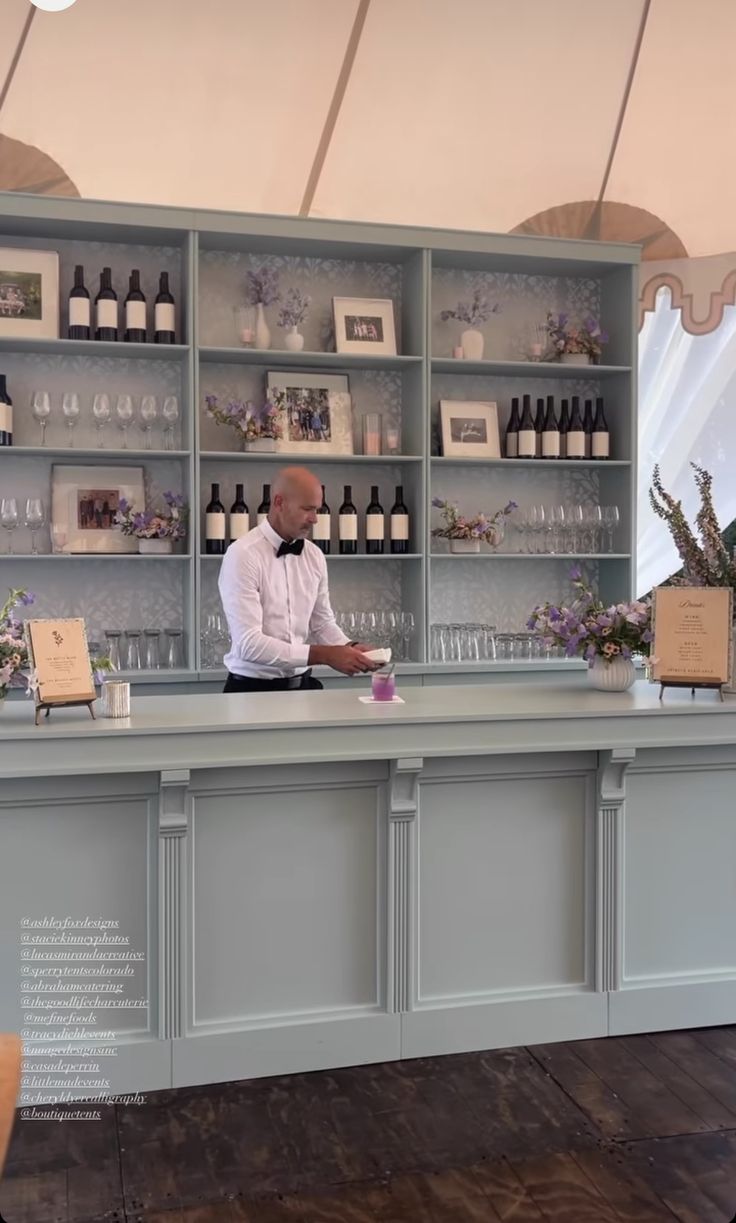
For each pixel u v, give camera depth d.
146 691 4.68
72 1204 2.31
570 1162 2.48
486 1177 2.42
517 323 5.50
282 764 2.87
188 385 4.77
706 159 5.62
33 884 2.77
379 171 5.32
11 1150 2.54
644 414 5.89
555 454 5.28
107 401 4.69
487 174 5.44
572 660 5.23
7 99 4.81
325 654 3.74
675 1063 3.02
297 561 4.14
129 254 4.93
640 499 5.93
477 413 5.32
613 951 3.19
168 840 2.81
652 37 5.28
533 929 3.15
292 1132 2.62
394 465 5.30
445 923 3.07
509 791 3.11
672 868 3.25
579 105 5.39
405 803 2.97
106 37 4.81
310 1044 2.95
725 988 3.29
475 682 5.10
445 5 5.04
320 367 5.18
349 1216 2.27
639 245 5.28
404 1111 2.73
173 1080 2.85
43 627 2.82
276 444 4.94
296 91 5.09
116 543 4.89
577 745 3.04
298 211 5.26
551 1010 3.14
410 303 5.18
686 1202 2.33
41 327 4.67
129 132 4.98
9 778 2.71
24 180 4.89
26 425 4.84
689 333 5.72
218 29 4.89
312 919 2.97
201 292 5.03
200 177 5.12
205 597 5.04
